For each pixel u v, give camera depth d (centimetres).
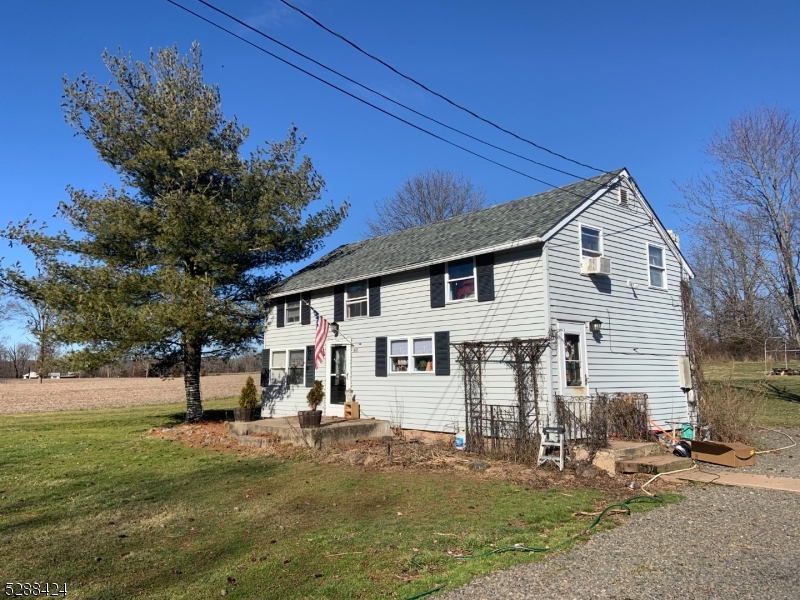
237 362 7969
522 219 1459
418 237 1838
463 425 1390
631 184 1573
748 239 2383
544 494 880
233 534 699
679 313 1670
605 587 503
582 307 1342
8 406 3156
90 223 1738
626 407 1239
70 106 1767
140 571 577
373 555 602
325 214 2122
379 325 1655
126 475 1111
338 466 1133
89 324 1602
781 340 2827
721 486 931
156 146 1809
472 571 546
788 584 502
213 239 1753
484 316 1377
